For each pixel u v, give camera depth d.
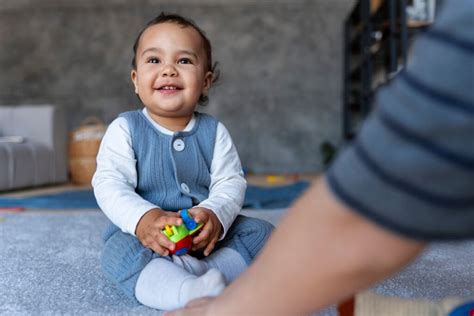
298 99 5.84
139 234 0.91
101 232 1.74
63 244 1.51
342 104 5.78
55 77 5.88
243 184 1.08
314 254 0.39
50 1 5.79
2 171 3.36
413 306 0.67
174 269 0.85
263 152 5.86
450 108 0.33
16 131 4.04
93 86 5.86
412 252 0.38
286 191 3.26
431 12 3.28
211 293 0.74
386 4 3.63
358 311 0.68
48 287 1.02
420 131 0.34
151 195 1.02
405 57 3.16
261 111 5.86
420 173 0.34
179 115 1.05
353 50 5.43
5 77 5.91
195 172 1.05
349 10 5.75
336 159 0.40
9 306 0.89
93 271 1.15
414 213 0.35
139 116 1.06
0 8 5.84
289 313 0.43
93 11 5.83
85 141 4.21
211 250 0.95
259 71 5.84
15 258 1.30
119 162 1.00
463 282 1.01
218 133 1.10
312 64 5.81
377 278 0.40
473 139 0.33
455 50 0.34
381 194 0.36
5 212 2.33
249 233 1.02
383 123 0.36
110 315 0.82
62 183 4.30
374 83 4.44
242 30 5.81
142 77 1.05
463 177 0.34
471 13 0.34
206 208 0.95
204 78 1.09
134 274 0.88
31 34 5.86
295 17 5.80
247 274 0.47
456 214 0.35
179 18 1.11
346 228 0.38
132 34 5.81
